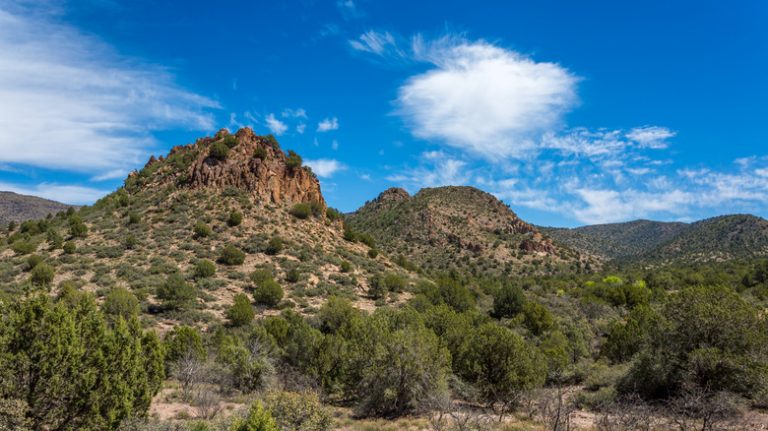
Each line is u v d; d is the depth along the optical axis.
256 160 73.62
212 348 31.22
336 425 18.23
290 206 72.75
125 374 12.52
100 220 64.44
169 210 65.56
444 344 24.03
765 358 18.48
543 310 45.25
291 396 15.28
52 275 44.22
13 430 10.14
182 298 41.91
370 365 21.88
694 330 20.33
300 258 59.78
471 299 57.09
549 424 15.66
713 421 13.48
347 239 77.75
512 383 20.56
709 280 91.31
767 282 76.75
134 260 52.53
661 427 14.52
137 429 12.79
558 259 149.62
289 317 40.38
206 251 56.00
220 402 21.70
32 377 11.01
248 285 50.50
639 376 20.12
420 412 20.05
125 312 35.78
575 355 32.50
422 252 142.88
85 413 11.52
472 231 159.75
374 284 54.69
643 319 31.75
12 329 10.91
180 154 84.81
